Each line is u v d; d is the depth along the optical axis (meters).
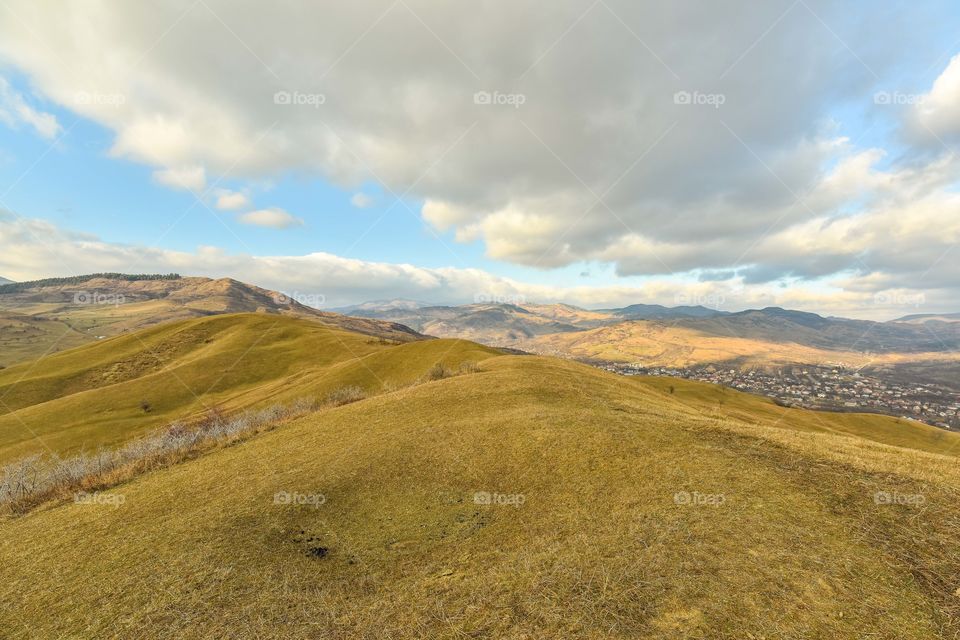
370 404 31.59
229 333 123.81
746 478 13.51
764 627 7.40
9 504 22.55
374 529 13.58
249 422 39.78
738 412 84.06
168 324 134.00
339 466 18.69
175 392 87.06
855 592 8.24
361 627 8.65
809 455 15.40
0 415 82.19
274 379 95.19
